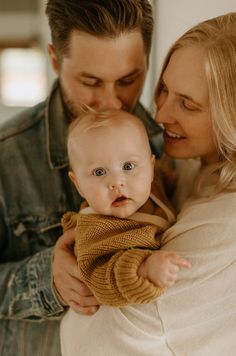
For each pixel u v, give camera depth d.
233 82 0.87
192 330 0.85
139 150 0.90
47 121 1.16
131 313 0.85
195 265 0.83
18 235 1.15
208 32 0.88
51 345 1.10
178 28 1.33
